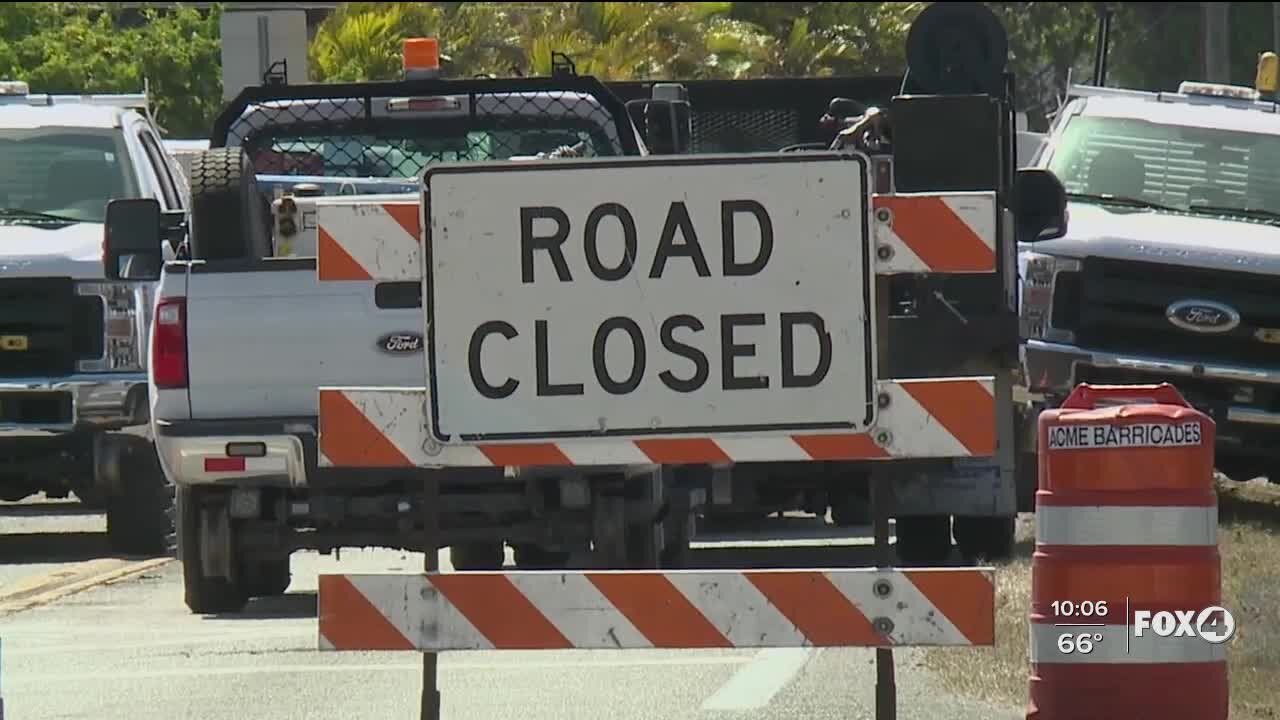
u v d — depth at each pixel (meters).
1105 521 20.83
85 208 43.03
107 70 89.25
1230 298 40.56
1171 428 20.83
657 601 20.19
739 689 25.48
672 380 20.00
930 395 19.97
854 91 51.94
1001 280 31.44
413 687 25.78
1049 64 166.00
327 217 20.14
